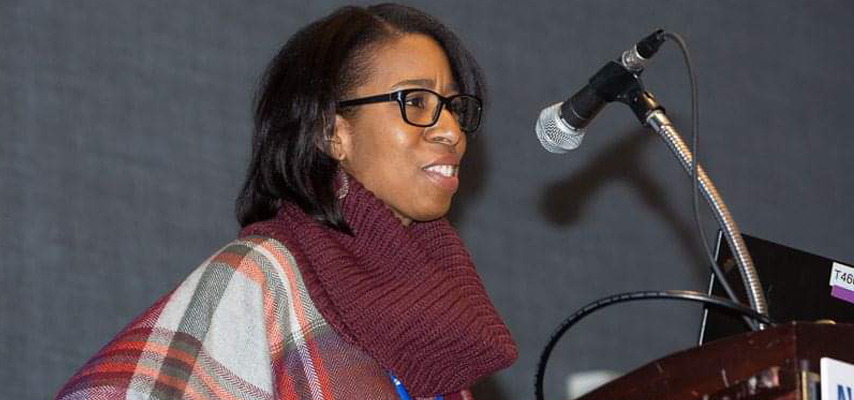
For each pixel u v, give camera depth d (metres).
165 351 4.20
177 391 4.12
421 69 4.84
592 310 3.72
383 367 4.56
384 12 5.06
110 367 4.17
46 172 7.75
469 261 5.12
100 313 7.78
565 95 9.54
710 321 4.83
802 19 10.73
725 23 10.36
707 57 10.23
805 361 2.88
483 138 9.25
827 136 10.66
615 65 4.43
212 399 4.16
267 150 4.89
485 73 9.30
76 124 7.86
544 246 9.36
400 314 4.55
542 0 9.58
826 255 10.44
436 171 4.80
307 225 4.71
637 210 9.67
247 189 4.98
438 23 5.13
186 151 8.13
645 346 9.61
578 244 9.46
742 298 4.83
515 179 9.32
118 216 7.89
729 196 10.15
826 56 10.79
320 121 4.79
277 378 4.36
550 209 9.41
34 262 7.67
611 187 9.63
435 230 5.10
